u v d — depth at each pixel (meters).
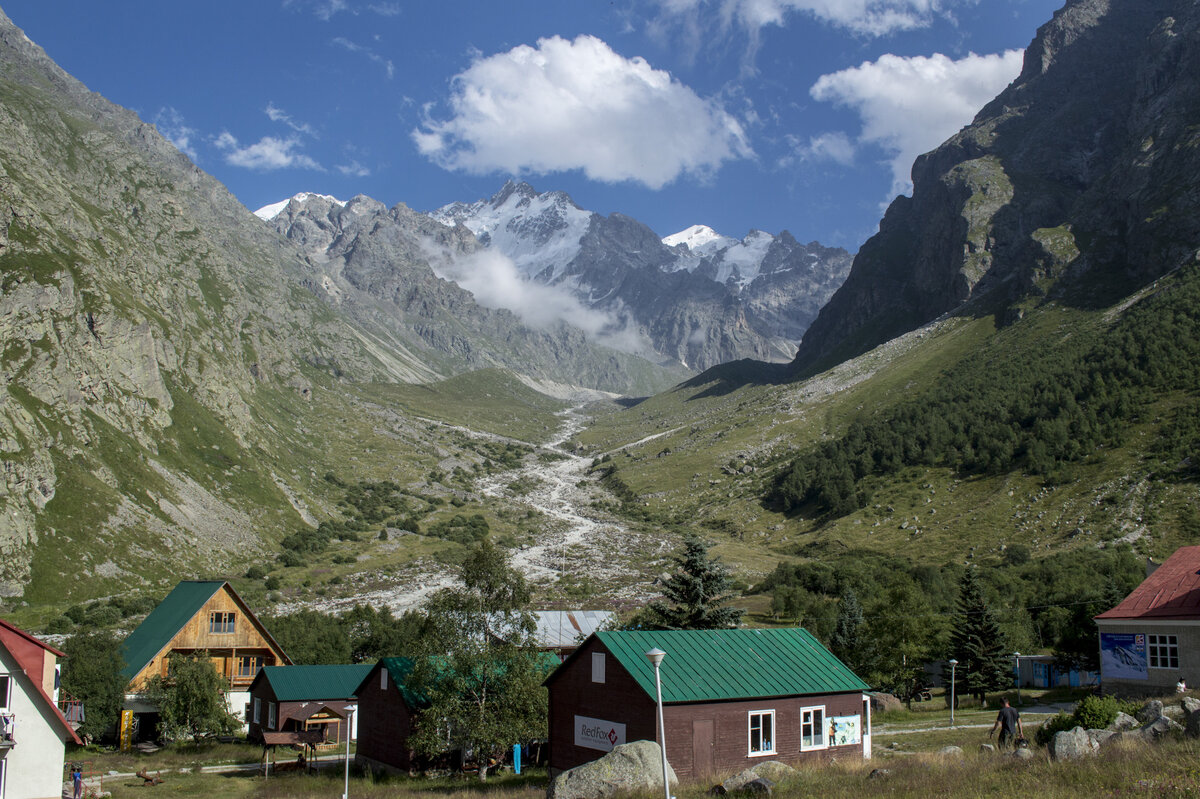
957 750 39.97
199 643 89.44
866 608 107.62
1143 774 27.09
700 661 48.03
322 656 109.06
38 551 153.00
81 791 52.06
